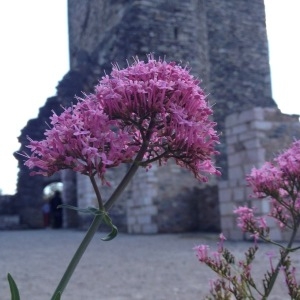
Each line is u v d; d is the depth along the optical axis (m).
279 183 2.29
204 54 21.28
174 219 15.98
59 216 23.48
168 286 5.97
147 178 15.81
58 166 1.37
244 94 22.94
